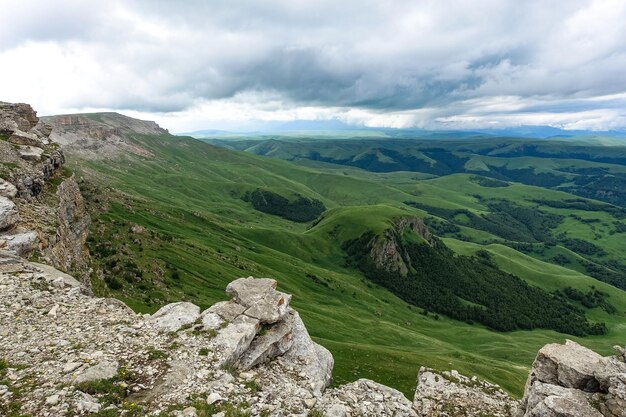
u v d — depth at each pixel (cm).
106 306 2734
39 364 1936
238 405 1861
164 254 12306
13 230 3528
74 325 2389
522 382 9762
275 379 2358
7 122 5994
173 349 2230
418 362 8794
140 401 1758
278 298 3020
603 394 2022
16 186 4319
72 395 1683
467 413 2773
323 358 2942
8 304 2484
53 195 5184
